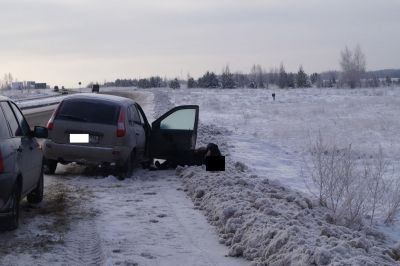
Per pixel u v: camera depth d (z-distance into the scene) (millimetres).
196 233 7723
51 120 12117
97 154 11859
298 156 17875
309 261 5680
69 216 8484
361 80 127688
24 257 6387
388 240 8266
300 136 23766
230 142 20484
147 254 6660
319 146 12852
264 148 19469
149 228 7934
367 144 20328
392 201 9906
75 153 11914
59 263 6250
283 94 89000
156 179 12227
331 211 9250
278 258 6074
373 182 10625
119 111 12219
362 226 8609
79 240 7223
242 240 7027
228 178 10711
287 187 11469
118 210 9023
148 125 14031
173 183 11680
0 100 7809
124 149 11930
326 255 5645
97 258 6520
